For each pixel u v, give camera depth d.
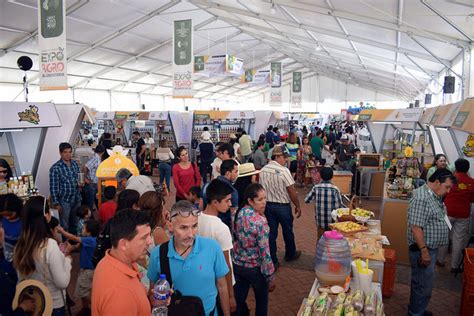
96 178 6.91
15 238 3.12
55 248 2.63
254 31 17.81
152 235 2.94
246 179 5.04
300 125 24.56
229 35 19.02
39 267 2.59
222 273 2.30
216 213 2.77
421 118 7.45
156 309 2.00
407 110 7.98
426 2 5.50
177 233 2.11
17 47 13.30
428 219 3.40
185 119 14.01
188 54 10.50
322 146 11.03
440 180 3.37
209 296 2.23
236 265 3.12
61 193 5.49
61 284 2.65
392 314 3.93
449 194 4.90
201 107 34.38
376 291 2.80
